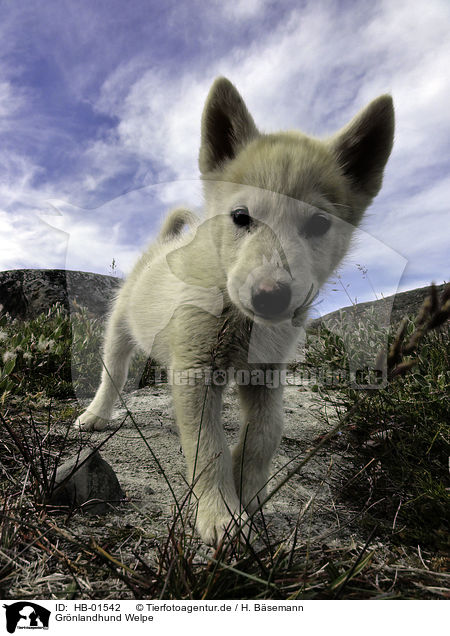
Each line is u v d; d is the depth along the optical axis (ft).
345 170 0.98
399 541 0.88
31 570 0.68
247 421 1.00
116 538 0.78
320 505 1.01
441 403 1.22
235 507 0.83
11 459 1.03
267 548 0.70
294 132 1.06
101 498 0.89
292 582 0.65
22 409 1.37
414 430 1.19
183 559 0.64
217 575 0.63
